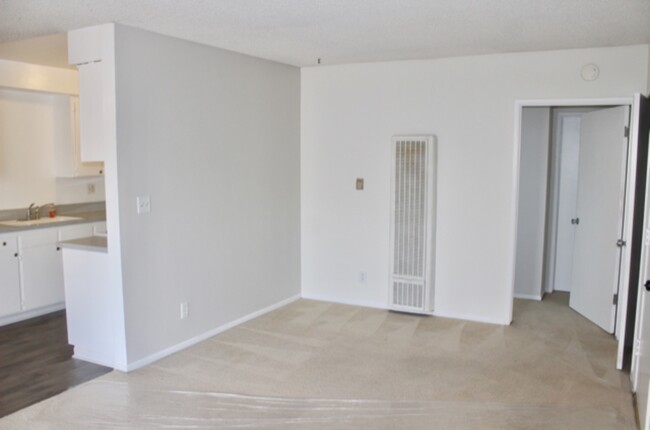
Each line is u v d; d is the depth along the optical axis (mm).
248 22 3320
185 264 4004
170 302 3893
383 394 3270
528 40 3855
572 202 5809
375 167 5039
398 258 4891
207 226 4191
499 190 4547
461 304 4809
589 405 3117
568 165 5785
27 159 5266
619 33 3607
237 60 4395
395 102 4875
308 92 5270
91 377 3512
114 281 3510
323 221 5359
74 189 5781
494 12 3072
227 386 3377
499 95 4465
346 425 2891
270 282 5031
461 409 3074
